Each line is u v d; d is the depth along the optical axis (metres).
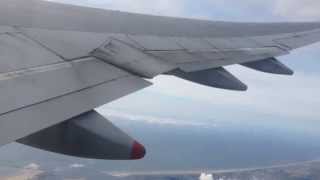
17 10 16.05
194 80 14.73
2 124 7.04
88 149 8.74
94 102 9.33
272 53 17.98
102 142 8.77
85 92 9.72
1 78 8.95
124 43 15.09
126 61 12.96
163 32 18.25
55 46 12.68
